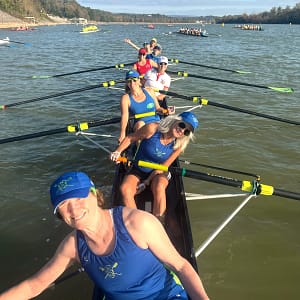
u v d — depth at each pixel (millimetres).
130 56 27828
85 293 4211
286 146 8500
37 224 5527
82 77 17578
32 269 4680
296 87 14906
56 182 2316
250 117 10562
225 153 8062
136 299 2549
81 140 8633
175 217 4855
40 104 11930
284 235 5387
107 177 6926
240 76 17797
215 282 4516
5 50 31016
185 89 14375
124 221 2363
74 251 2488
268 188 4492
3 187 6543
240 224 5625
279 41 45781
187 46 36844
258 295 4324
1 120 10227
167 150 4883
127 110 6461
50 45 38062
